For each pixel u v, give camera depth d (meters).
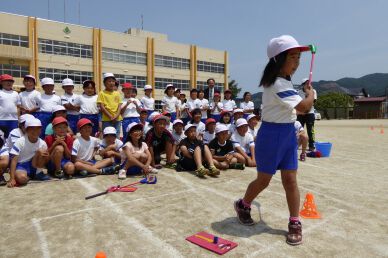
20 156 4.78
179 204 3.74
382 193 4.21
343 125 23.44
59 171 5.06
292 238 2.68
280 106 2.63
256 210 3.53
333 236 2.86
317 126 22.20
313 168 5.92
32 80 6.63
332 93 58.06
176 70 41.00
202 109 8.93
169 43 40.06
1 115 6.10
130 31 40.19
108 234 2.90
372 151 8.38
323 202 3.82
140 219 3.27
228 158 5.64
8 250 2.62
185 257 2.47
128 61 36.62
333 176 5.22
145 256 2.50
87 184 4.70
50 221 3.22
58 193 4.22
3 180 4.72
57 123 5.04
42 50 30.45
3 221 3.24
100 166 5.38
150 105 9.08
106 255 2.51
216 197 4.02
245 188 4.44
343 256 2.49
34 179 5.01
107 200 3.90
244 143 6.16
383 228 3.05
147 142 5.81
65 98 7.15
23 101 6.52
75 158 5.16
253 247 2.63
